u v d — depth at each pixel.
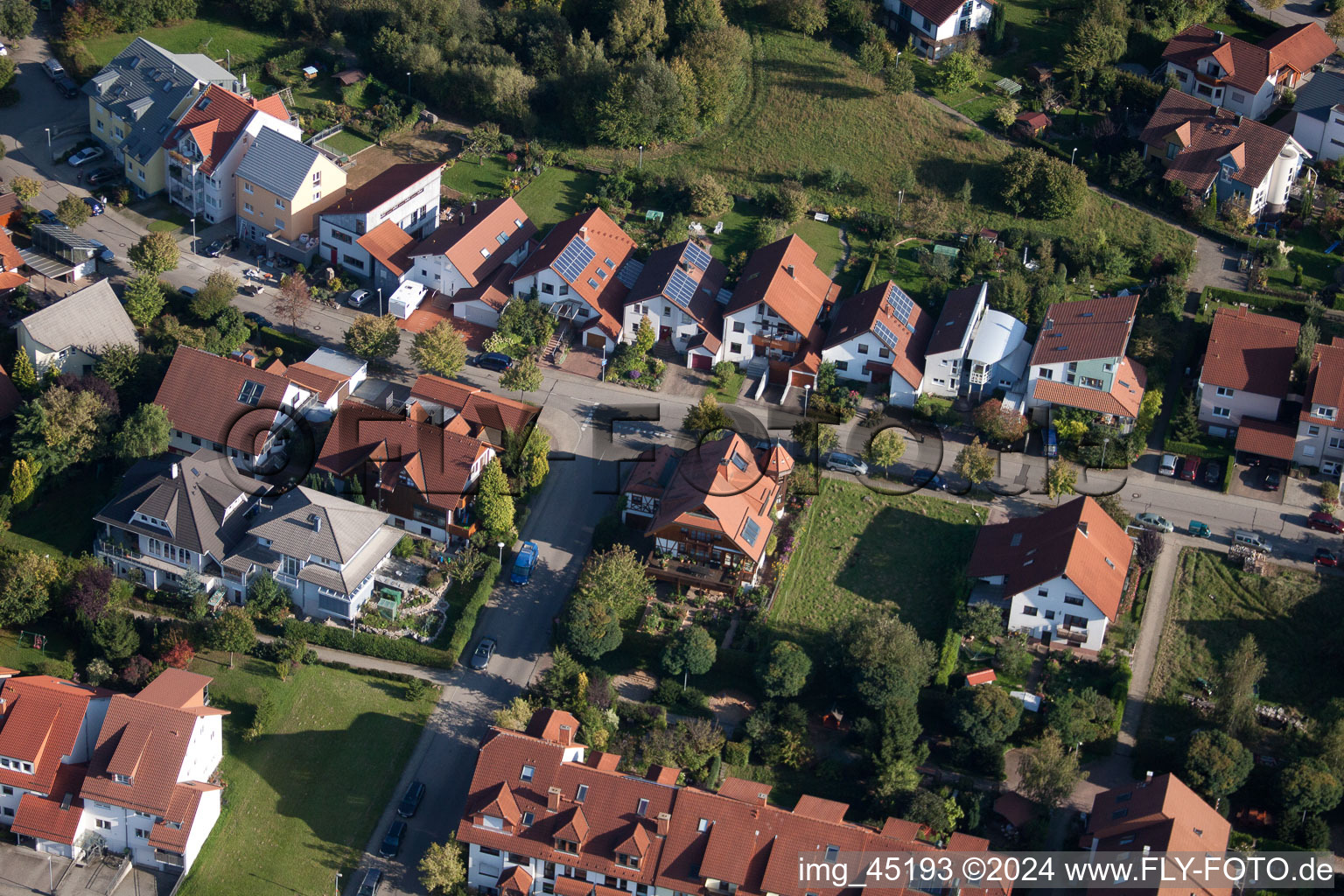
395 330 145.38
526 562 128.25
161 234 150.25
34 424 127.62
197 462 125.69
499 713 113.12
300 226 159.62
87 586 117.56
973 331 150.00
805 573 131.38
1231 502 140.38
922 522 137.00
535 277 153.12
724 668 121.31
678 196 170.88
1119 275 165.12
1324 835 111.44
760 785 109.56
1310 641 128.25
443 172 172.88
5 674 110.75
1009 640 122.75
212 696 115.62
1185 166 173.00
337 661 119.88
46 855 105.88
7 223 156.38
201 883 105.00
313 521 121.75
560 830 102.75
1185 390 149.88
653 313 152.62
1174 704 122.12
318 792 111.06
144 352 141.25
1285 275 164.75
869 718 116.75
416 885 105.88
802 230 170.00
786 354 152.25
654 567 127.38
